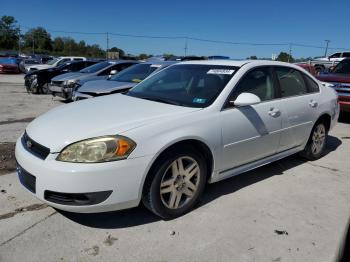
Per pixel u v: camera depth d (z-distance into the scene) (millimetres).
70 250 3100
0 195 4031
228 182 4637
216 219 3684
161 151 3348
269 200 4160
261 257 3105
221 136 3857
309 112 5160
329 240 3398
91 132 3242
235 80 4168
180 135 3467
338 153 6117
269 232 3486
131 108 3869
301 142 5215
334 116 5820
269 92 4602
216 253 3137
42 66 24938
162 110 3768
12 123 7969
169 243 3250
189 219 3662
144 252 3115
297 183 4695
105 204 3172
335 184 4719
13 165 4973
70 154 3123
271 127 4480
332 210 3986
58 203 3168
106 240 3260
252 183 4637
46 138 3301
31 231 3357
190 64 4867
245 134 4133
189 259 3047
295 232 3506
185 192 3703
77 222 3529
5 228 3391
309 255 3160
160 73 5016
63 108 4133
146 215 3703
